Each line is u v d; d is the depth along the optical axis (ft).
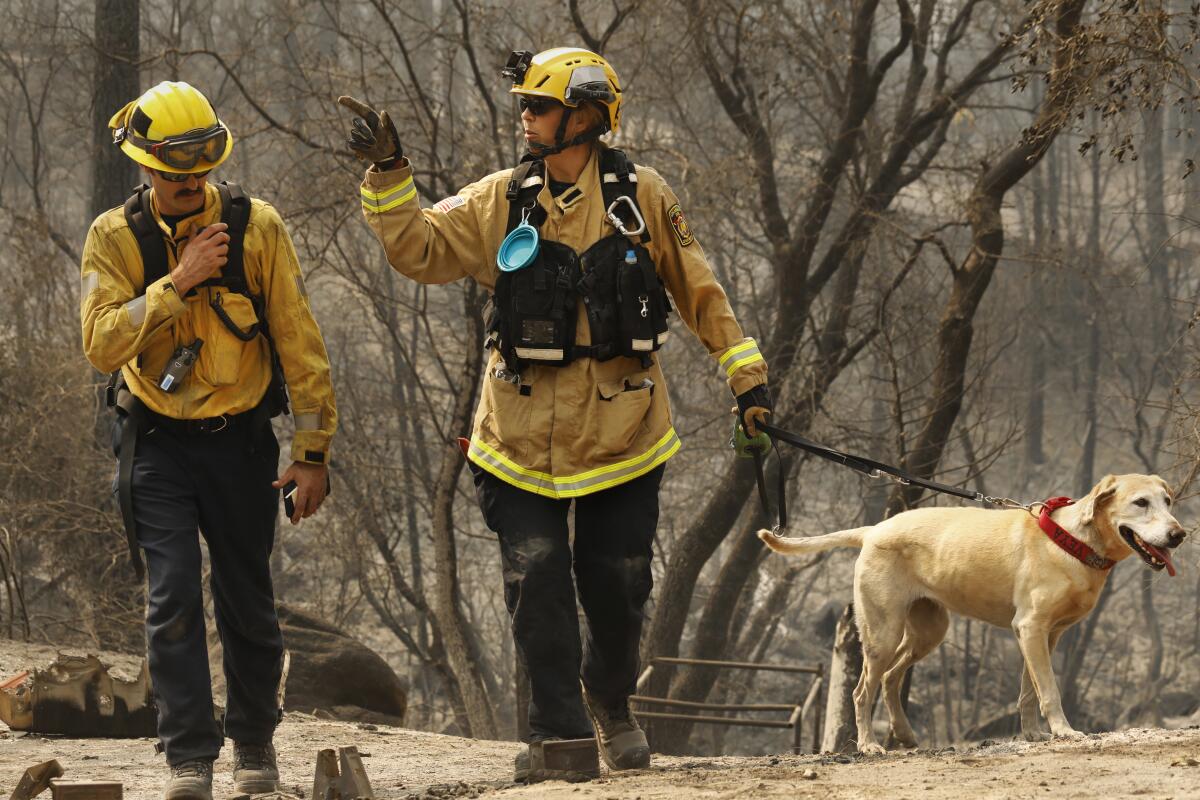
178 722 14.12
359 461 69.72
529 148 15.03
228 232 14.58
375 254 76.23
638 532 15.25
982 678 108.06
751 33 63.21
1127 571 114.21
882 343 62.95
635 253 14.79
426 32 60.80
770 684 99.91
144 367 14.62
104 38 62.75
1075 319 113.09
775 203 64.44
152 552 14.44
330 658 35.88
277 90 64.69
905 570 22.36
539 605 14.88
